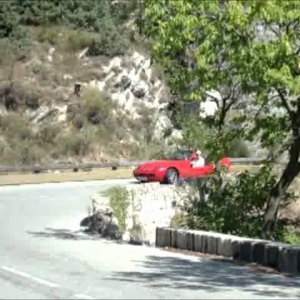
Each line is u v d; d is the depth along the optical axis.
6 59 53.22
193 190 21.53
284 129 19.50
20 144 47.66
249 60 15.55
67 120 51.00
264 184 20.34
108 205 22.28
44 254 16.62
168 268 14.87
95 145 50.03
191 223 19.86
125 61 55.50
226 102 21.94
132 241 19.05
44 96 51.28
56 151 48.62
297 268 14.37
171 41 16.48
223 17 15.60
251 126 19.97
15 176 41.59
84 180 41.16
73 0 60.50
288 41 15.27
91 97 52.09
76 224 23.11
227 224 19.59
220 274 14.21
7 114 49.66
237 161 43.00
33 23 59.03
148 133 53.00
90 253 16.95
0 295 11.42
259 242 15.72
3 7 57.06
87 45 56.47
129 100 54.16
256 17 14.95
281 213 21.34
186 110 32.62
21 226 22.39
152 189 21.83
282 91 17.52
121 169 46.56
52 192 33.84
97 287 12.30
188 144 30.03
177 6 16.03
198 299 11.45
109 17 60.22
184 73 17.16
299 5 15.02
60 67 54.28
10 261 15.41
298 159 19.31
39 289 12.01
